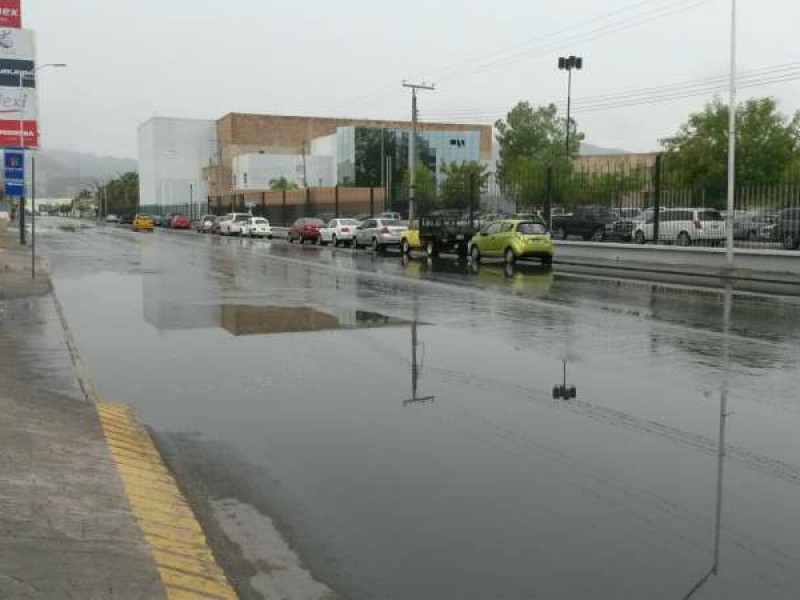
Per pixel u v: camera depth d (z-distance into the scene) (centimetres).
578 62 5666
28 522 475
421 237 3653
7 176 2531
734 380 951
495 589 434
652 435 718
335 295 1925
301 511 548
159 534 493
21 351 1098
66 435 675
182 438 723
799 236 2470
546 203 3447
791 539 496
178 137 12762
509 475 614
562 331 1342
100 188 16662
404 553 480
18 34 2491
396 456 664
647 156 7562
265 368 1033
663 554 475
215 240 5438
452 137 11281
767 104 4441
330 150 11338
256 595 429
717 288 2144
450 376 976
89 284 2194
